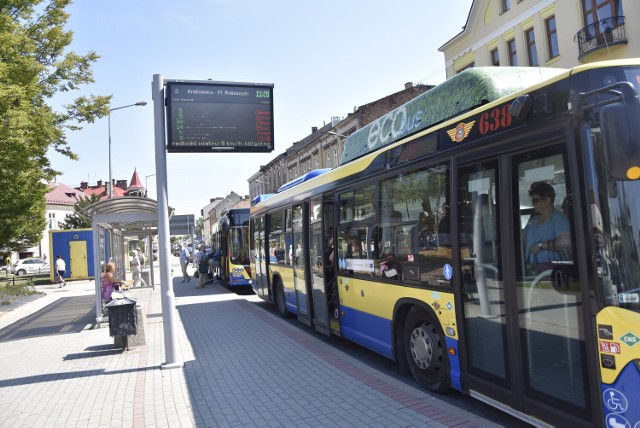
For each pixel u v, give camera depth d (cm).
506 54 2536
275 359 785
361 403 557
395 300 632
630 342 317
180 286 2411
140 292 2083
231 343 924
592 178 343
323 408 549
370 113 4009
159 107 794
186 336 1016
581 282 349
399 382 630
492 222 453
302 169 5459
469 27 2747
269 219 1325
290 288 1116
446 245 523
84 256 3147
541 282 393
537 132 398
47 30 1586
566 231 367
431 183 554
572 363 362
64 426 543
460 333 498
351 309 775
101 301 1265
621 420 320
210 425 521
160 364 791
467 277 490
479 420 488
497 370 446
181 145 805
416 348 592
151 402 605
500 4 2550
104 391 664
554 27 2259
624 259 326
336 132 4447
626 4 1903
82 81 1664
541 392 393
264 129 859
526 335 409
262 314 1290
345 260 796
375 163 696
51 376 762
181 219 3069
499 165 444
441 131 540
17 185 1755
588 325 343
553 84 384
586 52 1992
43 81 1568
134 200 1189
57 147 1647
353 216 767
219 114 834
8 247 3069
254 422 521
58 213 7400
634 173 308
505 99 444
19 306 1841
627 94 319
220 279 2620
